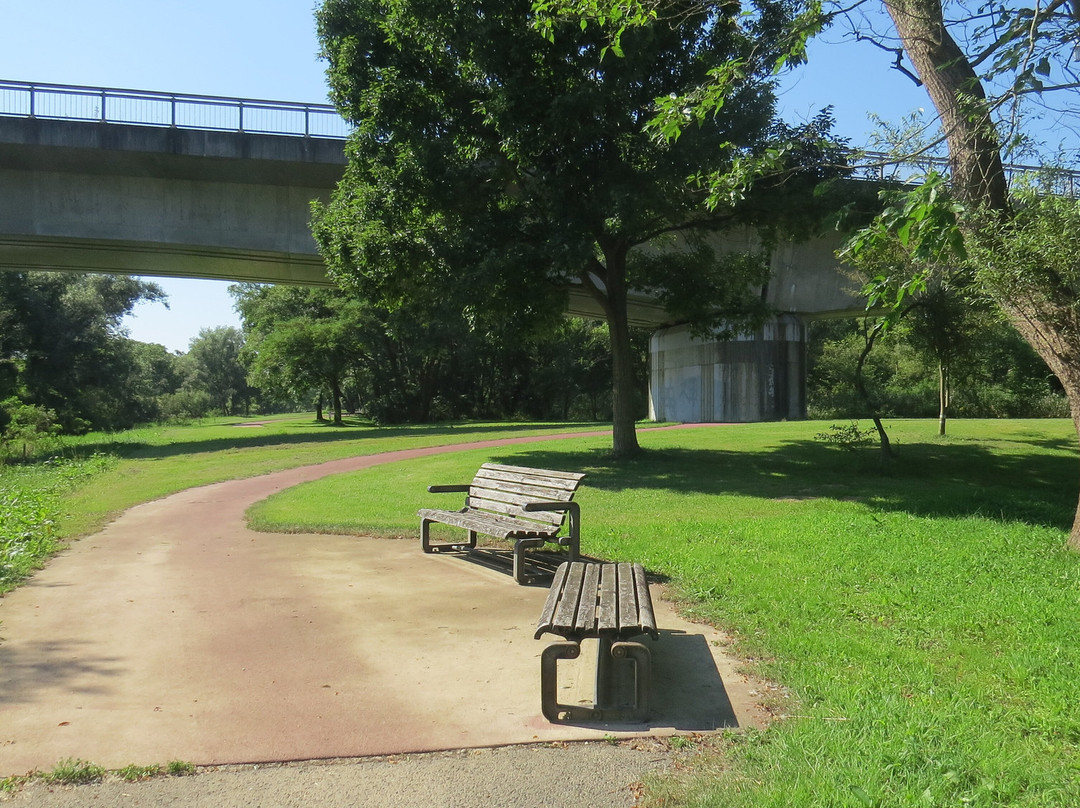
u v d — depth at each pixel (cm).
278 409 13100
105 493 1462
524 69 1541
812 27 707
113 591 707
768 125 1523
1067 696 438
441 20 1516
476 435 2892
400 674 499
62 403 4762
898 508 1181
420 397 5859
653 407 3897
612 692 461
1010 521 1055
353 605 663
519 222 1703
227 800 345
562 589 530
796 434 2447
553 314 1836
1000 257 802
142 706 447
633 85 1581
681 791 345
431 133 1675
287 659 526
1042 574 741
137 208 2534
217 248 2617
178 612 639
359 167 1736
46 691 469
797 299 3253
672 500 1300
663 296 2078
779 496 1341
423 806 340
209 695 464
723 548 877
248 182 2586
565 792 352
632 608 476
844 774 343
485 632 589
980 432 2494
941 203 475
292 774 369
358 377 5722
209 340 11250
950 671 487
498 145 1639
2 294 4634
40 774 366
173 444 2881
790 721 415
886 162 705
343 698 459
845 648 529
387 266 1664
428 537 900
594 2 848
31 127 2348
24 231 2461
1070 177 830
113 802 343
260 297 5862
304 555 875
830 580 721
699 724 423
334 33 1723
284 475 1778
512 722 427
